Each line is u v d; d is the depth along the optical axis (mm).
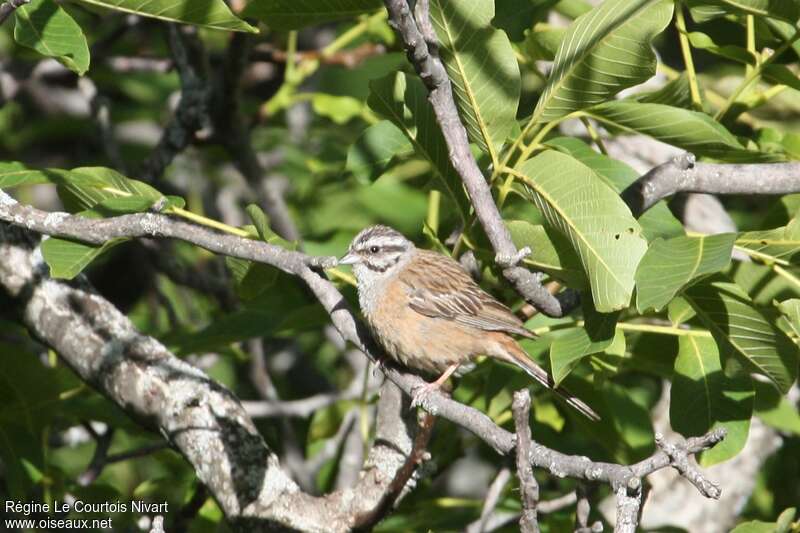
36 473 11586
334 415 13969
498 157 8914
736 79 13844
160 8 8664
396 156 11023
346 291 11484
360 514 9820
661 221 9875
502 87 8578
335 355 17406
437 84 7980
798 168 9539
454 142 8156
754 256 9242
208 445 10195
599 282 8148
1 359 11547
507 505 13383
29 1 7953
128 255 18234
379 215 16703
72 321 10898
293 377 18625
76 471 16969
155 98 19625
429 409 8203
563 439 13789
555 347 8617
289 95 15820
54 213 9281
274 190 15188
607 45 8242
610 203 8234
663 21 7988
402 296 10570
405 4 7496
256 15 10555
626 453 11445
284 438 14406
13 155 19281
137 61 16812
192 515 12891
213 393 10461
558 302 8836
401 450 10188
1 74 16516
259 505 9930
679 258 8102
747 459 14930
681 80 10500
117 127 20297
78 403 12414
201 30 15836
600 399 11406
